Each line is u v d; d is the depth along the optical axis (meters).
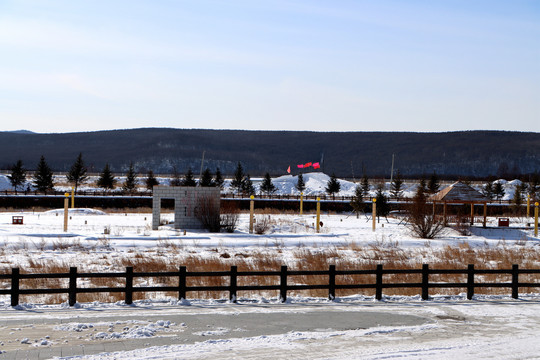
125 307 16.89
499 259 33.47
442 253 35.62
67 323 14.66
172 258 31.25
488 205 77.75
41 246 35.53
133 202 79.94
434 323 15.36
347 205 80.75
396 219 64.44
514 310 17.33
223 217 49.09
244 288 18.00
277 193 109.62
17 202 75.25
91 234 42.41
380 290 18.80
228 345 12.73
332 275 18.56
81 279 24.53
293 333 13.94
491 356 12.14
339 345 12.92
